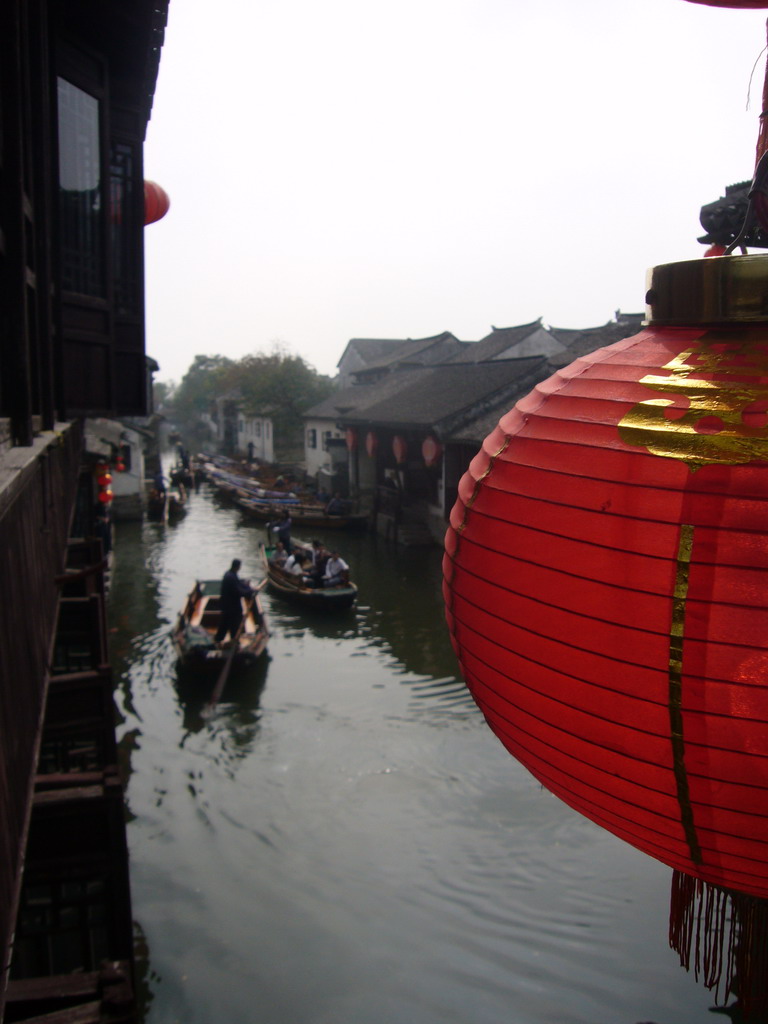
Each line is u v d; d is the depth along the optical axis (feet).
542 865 27.48
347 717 39.06
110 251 28.07
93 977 13.41
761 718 3.46
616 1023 20.83
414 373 114.42
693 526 3.58
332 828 29.81
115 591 63.52
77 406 26.81
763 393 3.72
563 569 3.94
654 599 3.63
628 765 3.92
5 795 8.56
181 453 158.30
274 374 146.10
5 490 8.36
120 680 44.01
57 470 21.21
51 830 18.12
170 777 33.60
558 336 111.86
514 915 25.11
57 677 22.98
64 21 24.25
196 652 41.83
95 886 23.24
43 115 17.58
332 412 120.67
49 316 18.44
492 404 73.97
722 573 3.51
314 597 56.29
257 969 23.32
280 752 35.50
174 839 29.35
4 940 7.69
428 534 81.41
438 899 25.84
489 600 4.37
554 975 22.66
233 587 44.34
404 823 30.01
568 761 4.24
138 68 27.73
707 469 3.62
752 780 3.58
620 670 3.76
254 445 167.12
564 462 4.09
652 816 4.03
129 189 30.58
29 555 12.53
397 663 46.85
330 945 24.13
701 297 4.11
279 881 26.96
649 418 3.89
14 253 13.26
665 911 25.00
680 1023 20.76
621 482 3.82
